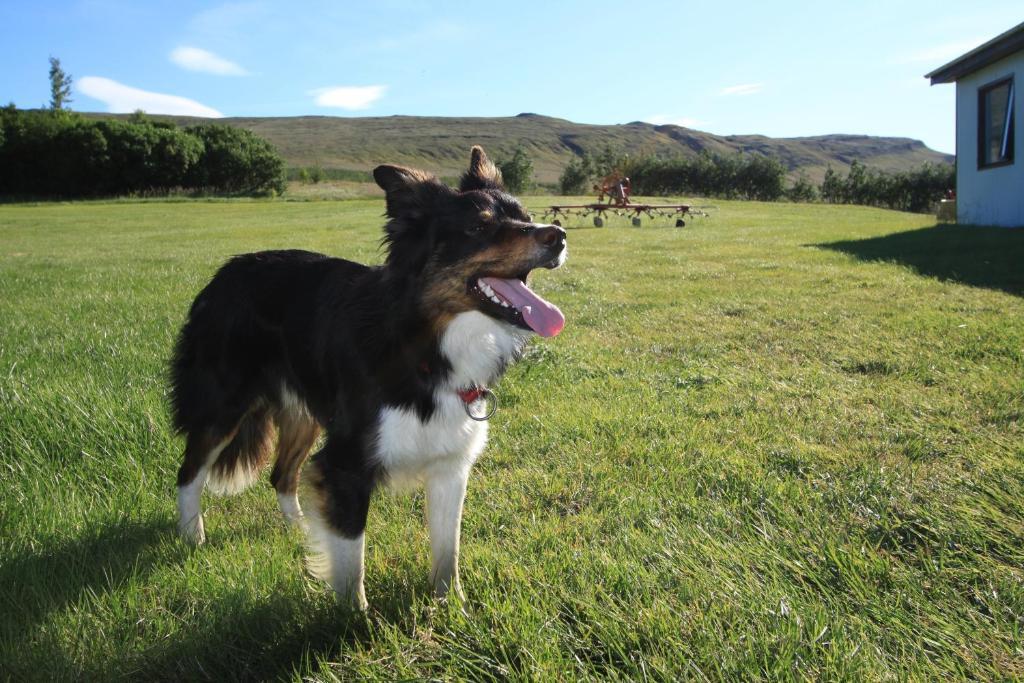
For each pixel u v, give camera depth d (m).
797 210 14.02
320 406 1.41
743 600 1.18
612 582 1.25
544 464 1.79
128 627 1.19
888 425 1.94
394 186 1.36
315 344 1.40
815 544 1.36
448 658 1.10
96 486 1.65
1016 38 5.84
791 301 3.67
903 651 1.08
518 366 2.49
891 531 1.42
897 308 3.33
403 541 1.47
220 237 8.88
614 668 1.07
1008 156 6.45
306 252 1.60
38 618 1.22
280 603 1.23
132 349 2.53
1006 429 1.86
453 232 1.30
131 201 20.83
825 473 1.67
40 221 13.07
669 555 1.32
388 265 1.34
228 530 1.56
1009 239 5.37
